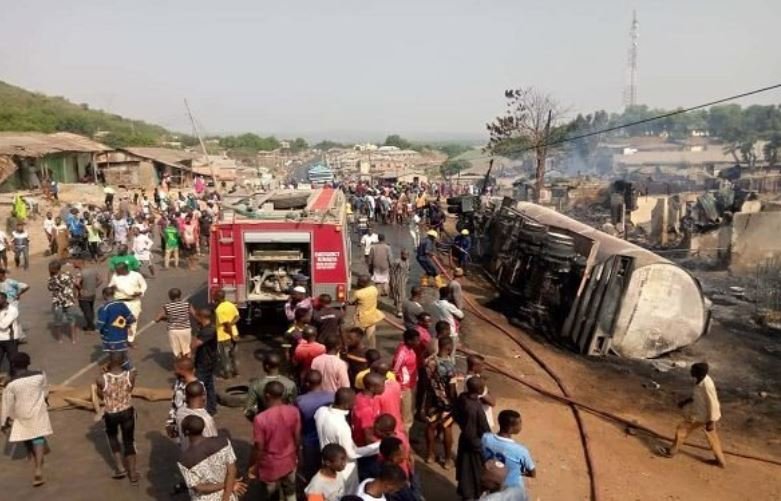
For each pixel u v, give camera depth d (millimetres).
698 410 10680
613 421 12242
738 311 21109
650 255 16516
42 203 35344
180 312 11977
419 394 9812
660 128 118188
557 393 13383
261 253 14281
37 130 72625
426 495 8625
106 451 9641
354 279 19109
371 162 111500
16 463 9273
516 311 19531
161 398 11445
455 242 23781
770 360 16719
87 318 15438
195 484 6301
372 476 6969
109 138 85188
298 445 7309
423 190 43500
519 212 23344
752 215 27266
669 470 10500
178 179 57219
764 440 12164
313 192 19391
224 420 10773
